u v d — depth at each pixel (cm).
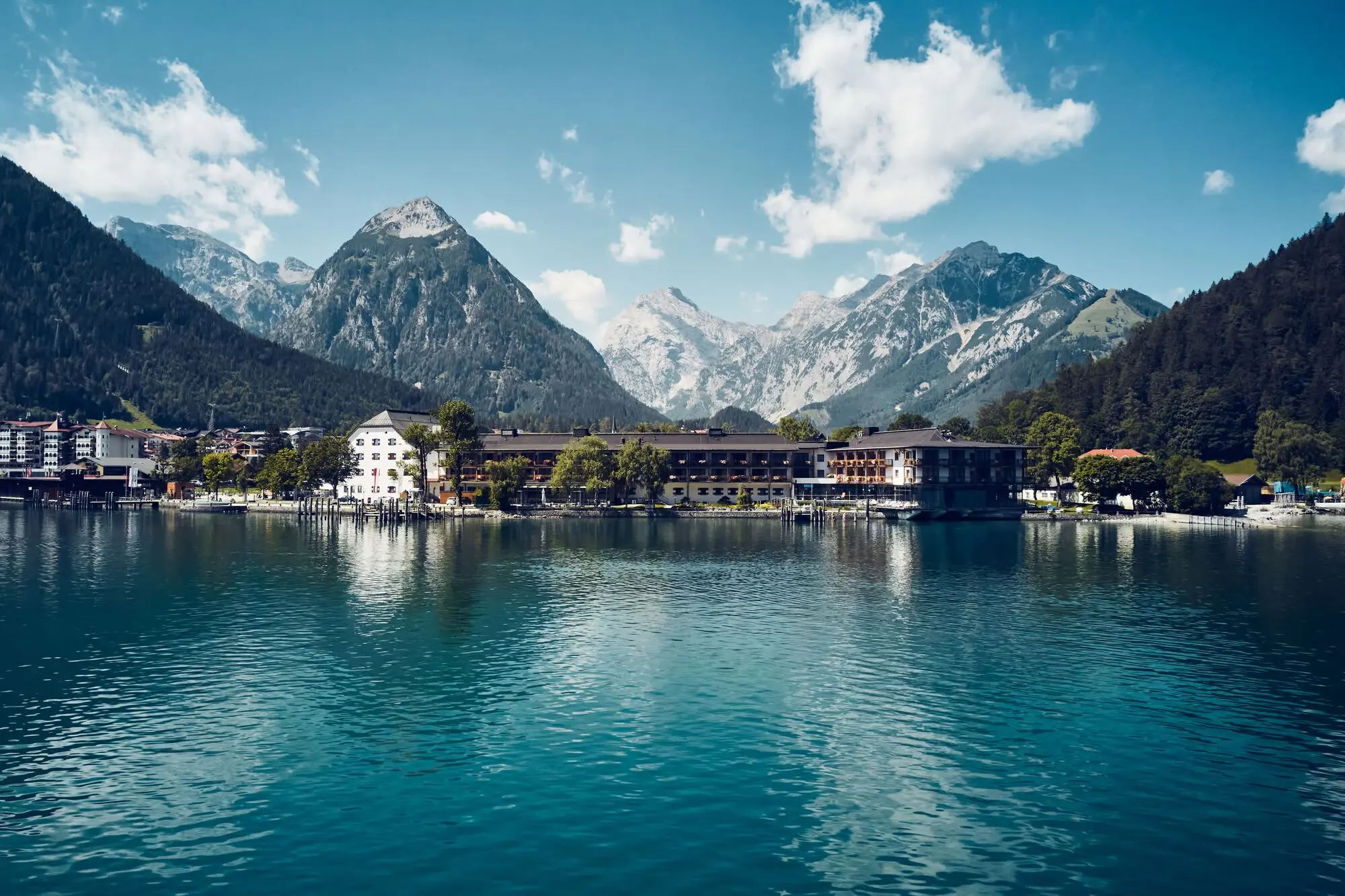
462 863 3634
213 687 6072
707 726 5272
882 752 4853
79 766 4631
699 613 8694
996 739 5062
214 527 19038
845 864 3625
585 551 14138
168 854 3709
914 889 3450
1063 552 14300
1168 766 4678
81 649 7112
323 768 4625
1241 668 6594
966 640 7506
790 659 6838
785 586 10431
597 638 7569
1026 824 4003
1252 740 5059
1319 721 5394
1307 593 10006
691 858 3678
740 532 18025
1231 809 4162
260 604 9150
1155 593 9988
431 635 7662
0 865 3609
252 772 4559
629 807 4150
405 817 4056
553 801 4216
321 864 3625
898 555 13700
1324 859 3694
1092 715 5494
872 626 8094
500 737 5078
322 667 6594
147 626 7994
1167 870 3600
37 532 17625
